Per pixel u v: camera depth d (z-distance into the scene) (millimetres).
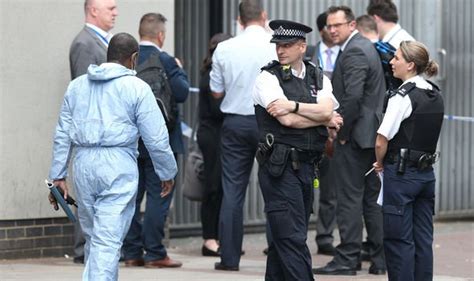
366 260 39344
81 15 38688
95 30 36281
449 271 37156
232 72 35844
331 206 41125
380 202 30141
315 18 47906
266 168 28547
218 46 36250
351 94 34344
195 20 45125
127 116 27047
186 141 43812
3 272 35156
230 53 35875
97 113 27062
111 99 27062
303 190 28734
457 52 51625
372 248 35812
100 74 27125
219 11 45312
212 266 37469
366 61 34594
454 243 44312
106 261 26391
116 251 26625
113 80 27219
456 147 51594
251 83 35812
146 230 36469
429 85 29984
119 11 39969
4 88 37062
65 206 27656
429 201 30375
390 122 29406
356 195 35250
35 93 37750
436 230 48875
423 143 29656
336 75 35062
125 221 27016
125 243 36938
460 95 51656
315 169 28953
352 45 34719
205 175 39906
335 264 35531
